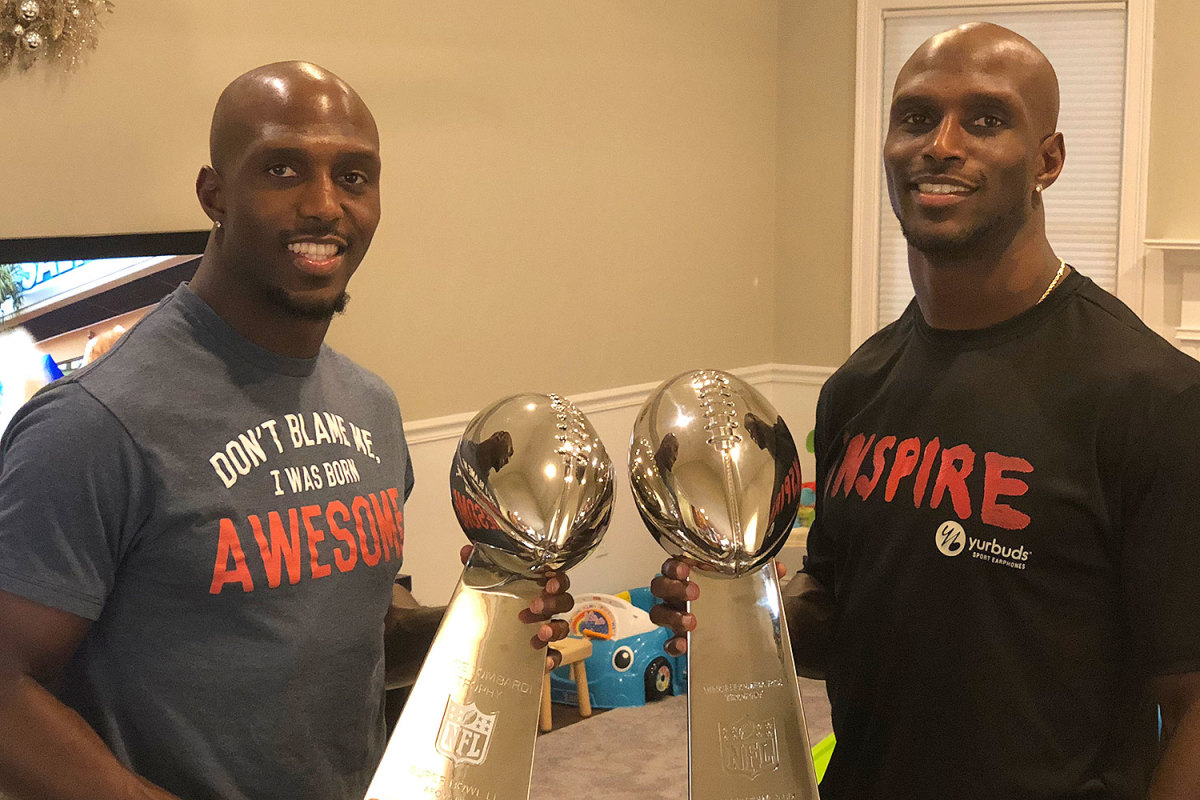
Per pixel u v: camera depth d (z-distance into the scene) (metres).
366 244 1.36
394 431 1.53
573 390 4.20
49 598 1.20
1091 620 1.32
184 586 1.27
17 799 1.21
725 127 4.61
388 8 3.52
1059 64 4.34
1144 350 1.30
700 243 4.58
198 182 1.36
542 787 3.25
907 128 1.37
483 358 3.89
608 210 4.23
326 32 3.39
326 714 1.35
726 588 1.29
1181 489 1.24
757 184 4.77
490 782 1.19
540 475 1.26
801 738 1.22
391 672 1.62
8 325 2.76
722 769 1.20
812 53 4.70
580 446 1.28
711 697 1.23
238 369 1.33
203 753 1.28
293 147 1.26
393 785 1.18
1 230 2.80
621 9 4.19
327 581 1.35
